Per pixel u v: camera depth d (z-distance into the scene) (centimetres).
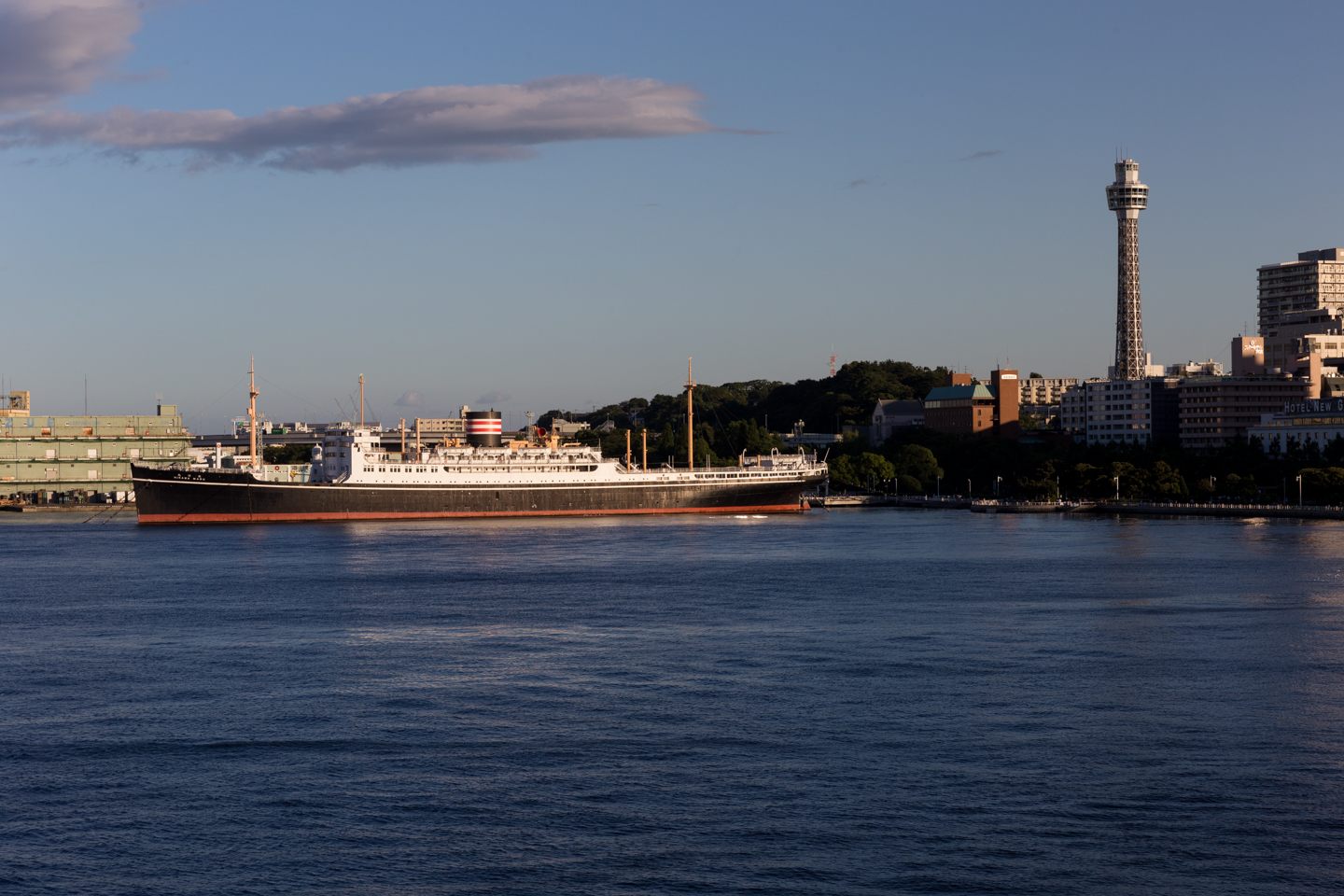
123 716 11438
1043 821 8656
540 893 7644
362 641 15025
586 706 11694
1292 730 10750
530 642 14912
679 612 17238
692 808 8944
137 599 18850
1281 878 7775
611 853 8194
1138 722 10988
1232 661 13538
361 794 9294
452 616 16950
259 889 7731
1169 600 18125
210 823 8756
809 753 10144
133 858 8194
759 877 7825
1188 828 8531
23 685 12694
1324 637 14912
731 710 11488
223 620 16750
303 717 11369
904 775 9606
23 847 8369
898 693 12081
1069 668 13188
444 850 8269
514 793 9275
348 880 7844
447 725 11050
